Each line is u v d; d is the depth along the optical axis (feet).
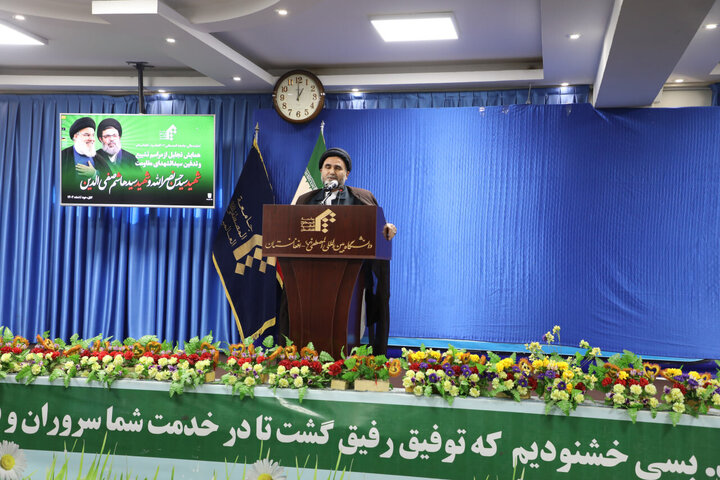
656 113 19.38
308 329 10.19
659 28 12.84
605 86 17.17
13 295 22.29
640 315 19.34
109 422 8.60
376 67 21.08
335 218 10.05
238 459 8.33
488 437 7.87
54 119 22.53
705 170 19.11
